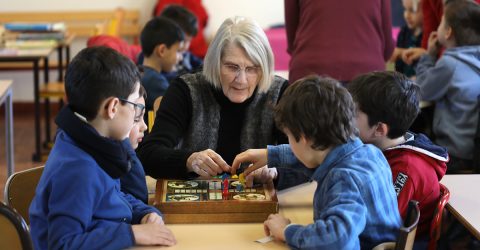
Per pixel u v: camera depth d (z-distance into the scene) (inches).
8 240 60.3
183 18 170.7
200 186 73.8
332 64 128.1
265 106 85.9
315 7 130.4
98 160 61.0
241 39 80.0
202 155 75.7
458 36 123.3
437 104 124.6
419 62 135.1
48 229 58.9
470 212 75.5
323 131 59.4
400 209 72.1
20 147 198.8
